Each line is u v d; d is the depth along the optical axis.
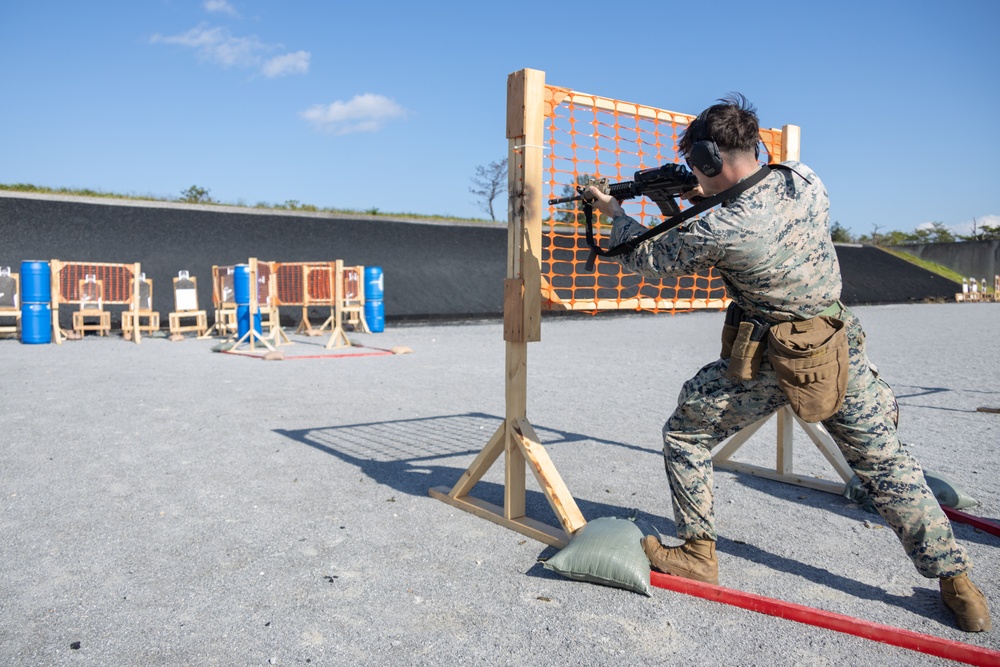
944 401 7.29
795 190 2.41
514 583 2.79
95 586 2.74
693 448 2.72
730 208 2.39
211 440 5.23
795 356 2.36
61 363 10.20
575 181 3.11
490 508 3.60
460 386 8.10
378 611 2.55
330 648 2.29
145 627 2.42
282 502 3.80
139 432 5.47
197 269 18.72
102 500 3.79
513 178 3.27
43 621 2.46
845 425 2.46
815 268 2.39
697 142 2.46
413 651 2.27
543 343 14.22
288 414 6.29
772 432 5.75
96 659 2.21
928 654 2.25
